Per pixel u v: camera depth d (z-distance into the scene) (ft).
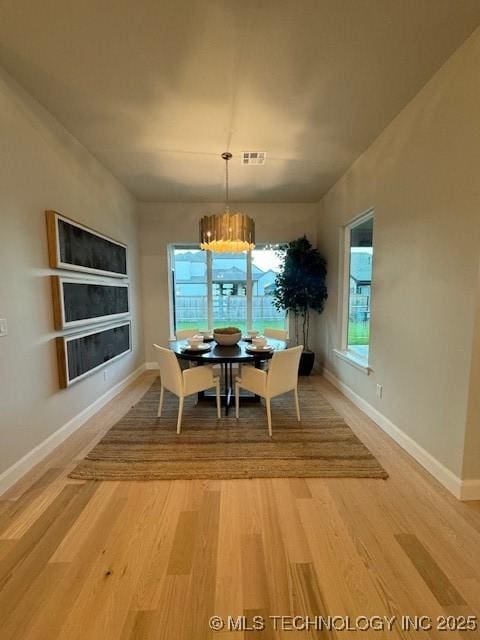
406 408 8.05
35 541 5.19
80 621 3.96
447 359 6.54
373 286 9.82
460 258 6.15
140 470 7.20
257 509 5.96
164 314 16.60
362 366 10.57
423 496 6.31
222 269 17.24
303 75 6.81
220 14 5.34
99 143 9.85
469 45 5.77
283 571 4.65
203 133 9.26
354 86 7.16
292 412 10.64
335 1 5.10
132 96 7.54
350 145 9.96
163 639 3.77
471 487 6.19
